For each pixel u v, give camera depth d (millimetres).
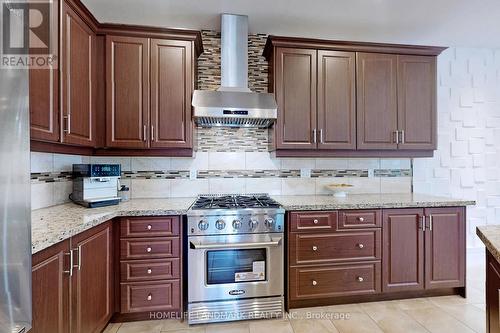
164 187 2666
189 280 2023
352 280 2256
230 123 2600
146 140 2260
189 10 2396
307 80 2492
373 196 2754
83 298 1545
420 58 2646
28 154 896
